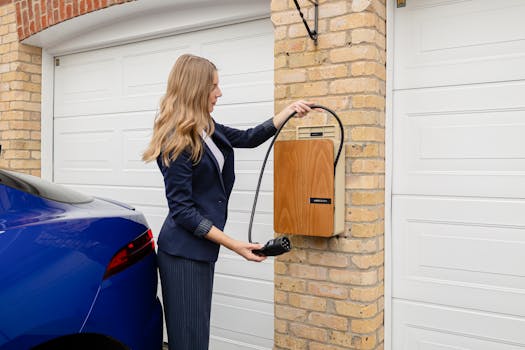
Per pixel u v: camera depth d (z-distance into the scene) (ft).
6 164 14.25
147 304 6.86
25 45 14.03
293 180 8.09
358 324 8.21
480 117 8.18
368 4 8.06
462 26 8.29
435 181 8.54
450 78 8.39
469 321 8.32
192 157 6.72
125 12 11.90
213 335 11.08
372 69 8.16
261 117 10.57
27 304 5.42
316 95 8.57
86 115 13.71
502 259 8.04
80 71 13.82
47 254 5.68
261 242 10.39
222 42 11.10
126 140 12.89
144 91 12.55
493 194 8.09
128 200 12.85
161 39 12.16
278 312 9.04
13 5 13.93
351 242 8.24
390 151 8.79
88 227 6.21
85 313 5.92
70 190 7.29
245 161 10.62
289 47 8.84
